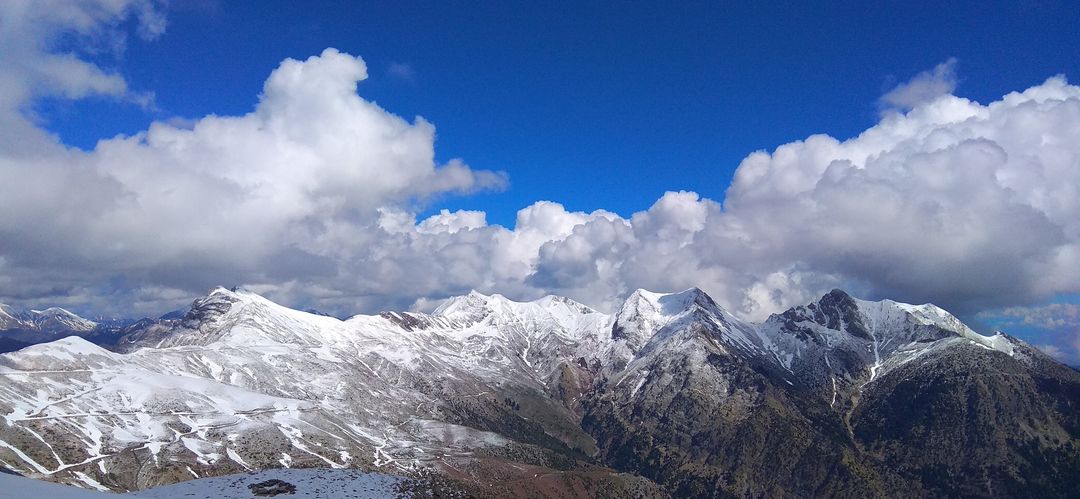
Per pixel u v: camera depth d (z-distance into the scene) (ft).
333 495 402.31
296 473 453.17
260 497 389.39
